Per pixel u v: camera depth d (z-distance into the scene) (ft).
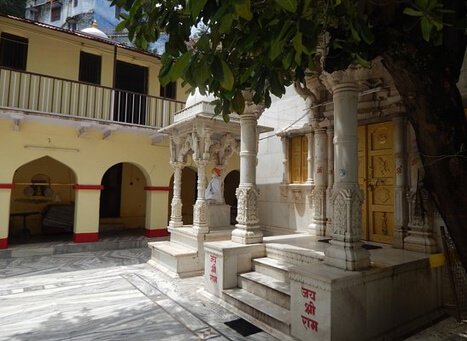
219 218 27.48
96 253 33.22
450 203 11.16
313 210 24.29
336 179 14.49
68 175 42.98
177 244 26.91
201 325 15.43
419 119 11.23
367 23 9.20
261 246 19.72
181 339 14.05
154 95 42.32
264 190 30.04
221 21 6.98
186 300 18.93
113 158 37.35
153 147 40.01
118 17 9.84
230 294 17.47
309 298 13.03
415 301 15.02
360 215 14.08
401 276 14.55
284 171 27.68
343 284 12.48
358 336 12.84
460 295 15.44
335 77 14.38
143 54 40.37
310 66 10.00
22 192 39.73
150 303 18.48
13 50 33.91
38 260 29.68
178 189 28.37
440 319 15.46
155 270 25.85
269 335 14.33
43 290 20.89
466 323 14.82
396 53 10.71
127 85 40.96
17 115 30.07
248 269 19.15
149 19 8.93
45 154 33.32
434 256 16.10
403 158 18.84
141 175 47.91
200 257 24.23
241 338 14.08
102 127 34.99
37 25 33.37
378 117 20.45
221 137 26.71
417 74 10.70
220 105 11.77
